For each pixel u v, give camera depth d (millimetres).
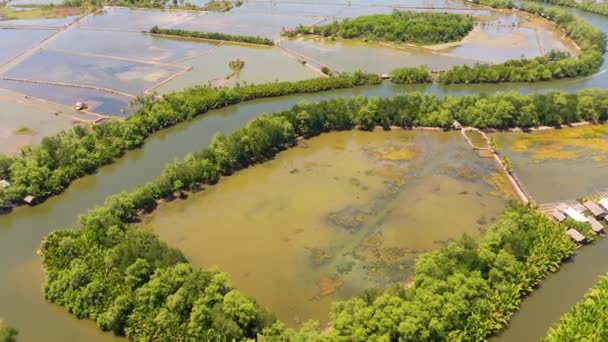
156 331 59250
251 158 100125
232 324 57719
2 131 110938
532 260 68562
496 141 106000
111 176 96125
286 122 104625
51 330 62781
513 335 61094
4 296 68188
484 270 65375
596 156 100312
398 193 89312
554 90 124000
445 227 80625
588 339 54969
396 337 55969
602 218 80625
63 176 92562
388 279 70625
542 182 92000
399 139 107750
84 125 113625
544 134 108688
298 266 73312
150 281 62938
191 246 77375
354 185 91812
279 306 66688
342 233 79750
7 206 86812
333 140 107812
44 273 71625
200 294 61344
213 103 121750
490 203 86375
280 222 82438
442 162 98938
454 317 57844
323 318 64750
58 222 83938
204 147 105750
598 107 112750
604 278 64938
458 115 111938
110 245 71312
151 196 86250
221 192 90375
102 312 62594
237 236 79438
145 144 107312
